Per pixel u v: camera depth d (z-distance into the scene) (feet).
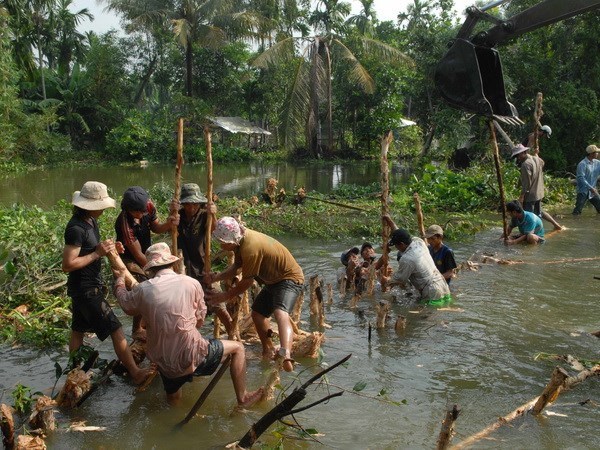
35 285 24.21
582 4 21.72
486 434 14.35
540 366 18.29
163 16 128.47
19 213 34.40
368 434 14.48
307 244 36.65
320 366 18.43
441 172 56.44
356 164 115.14
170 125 131.44
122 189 69.82
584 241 36.76
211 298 18.37
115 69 150.00
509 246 35.60
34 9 134.31
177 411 15.78
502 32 23.50
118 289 15.81
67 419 15.33
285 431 14.62
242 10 132.57
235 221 17.66
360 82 108.99
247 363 18.92
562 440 14.08
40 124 109.60
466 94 23.65
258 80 148.77
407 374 17.78
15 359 19.03
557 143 71.56
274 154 135.54
